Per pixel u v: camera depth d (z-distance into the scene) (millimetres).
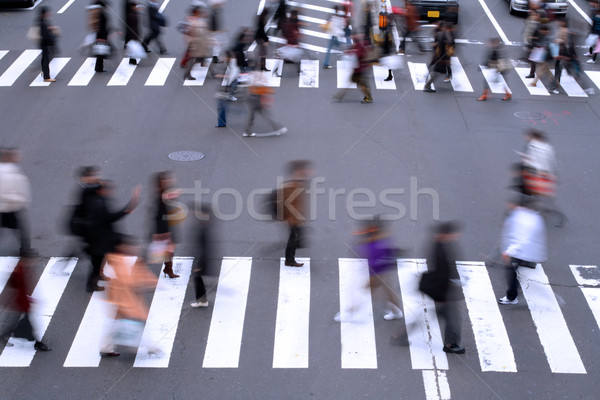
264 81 15453
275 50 20703
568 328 9898
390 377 8953
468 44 22641
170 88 18656
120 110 17219
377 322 9938
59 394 8633
